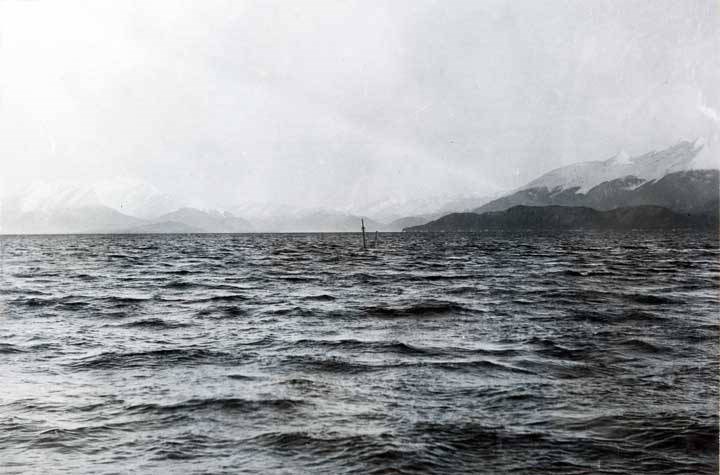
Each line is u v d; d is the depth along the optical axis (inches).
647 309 1178.0
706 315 1095.6
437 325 999.6
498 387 609.9
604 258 3070.9
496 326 985.5
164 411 536.1
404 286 1665.8
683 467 422.9
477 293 1476.4
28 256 3784.5
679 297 1380.4
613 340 853.8
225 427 495.8
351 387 610.9
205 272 2289.6
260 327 990.4
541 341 848.9
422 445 456.4
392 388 607.2
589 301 1312.7
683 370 679.7
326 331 948.0
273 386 615.2
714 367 693.3
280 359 742.5
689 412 529.3
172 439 471.5
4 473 415.8
